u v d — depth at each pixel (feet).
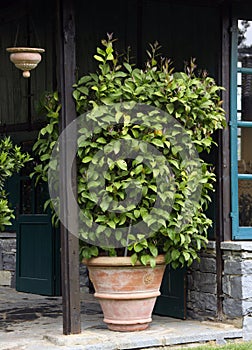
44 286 25.50
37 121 24.57
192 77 19.31
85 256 17.63
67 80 17.25
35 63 17.62
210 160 19.70
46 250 25.49
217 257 19.01
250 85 19.67
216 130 19.25
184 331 17.92
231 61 19.27
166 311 20.56
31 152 26.73
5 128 26.00
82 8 23.53
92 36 23.18
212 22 19.51
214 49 19.40
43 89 24.36
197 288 19.72
